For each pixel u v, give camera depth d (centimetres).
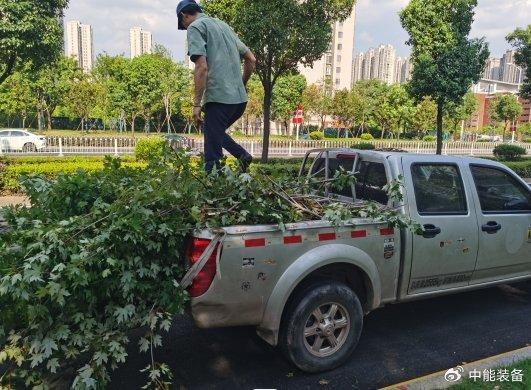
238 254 312
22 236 278
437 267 408
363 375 357
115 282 278
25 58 1038
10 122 4553
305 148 2858
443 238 406
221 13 1362
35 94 3606
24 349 272
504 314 484
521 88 2091
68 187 340
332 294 348
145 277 294
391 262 380
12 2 952
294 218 343
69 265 253
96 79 3997
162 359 377
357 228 358
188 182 320
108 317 286
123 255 283
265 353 390
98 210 297
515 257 461
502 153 2417
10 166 1177
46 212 334
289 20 1306
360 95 5050
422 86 1534
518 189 472
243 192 337
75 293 269
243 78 476
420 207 400
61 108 4684
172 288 295
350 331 362
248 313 324
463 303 514
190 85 4006
